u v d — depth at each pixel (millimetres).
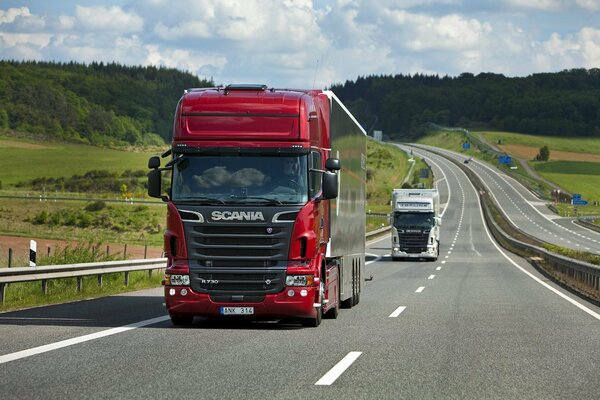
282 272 21281
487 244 115250
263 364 15906
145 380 13938
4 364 15320
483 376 15078
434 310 28438
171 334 20312
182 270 21391
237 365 15719
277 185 21484
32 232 101562
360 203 32062
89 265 33312
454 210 195750
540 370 15906
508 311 28438
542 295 36500
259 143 21625
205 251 21375
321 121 23484
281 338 20016
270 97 21875
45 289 30703
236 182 21500
